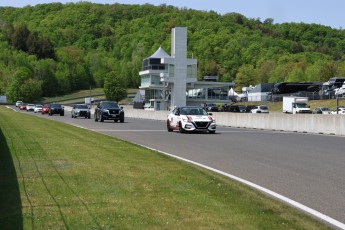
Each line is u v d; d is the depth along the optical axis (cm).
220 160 1712
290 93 10094
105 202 939
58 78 19250
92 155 1670
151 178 1221
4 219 815
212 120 3183
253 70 17938
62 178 1195
